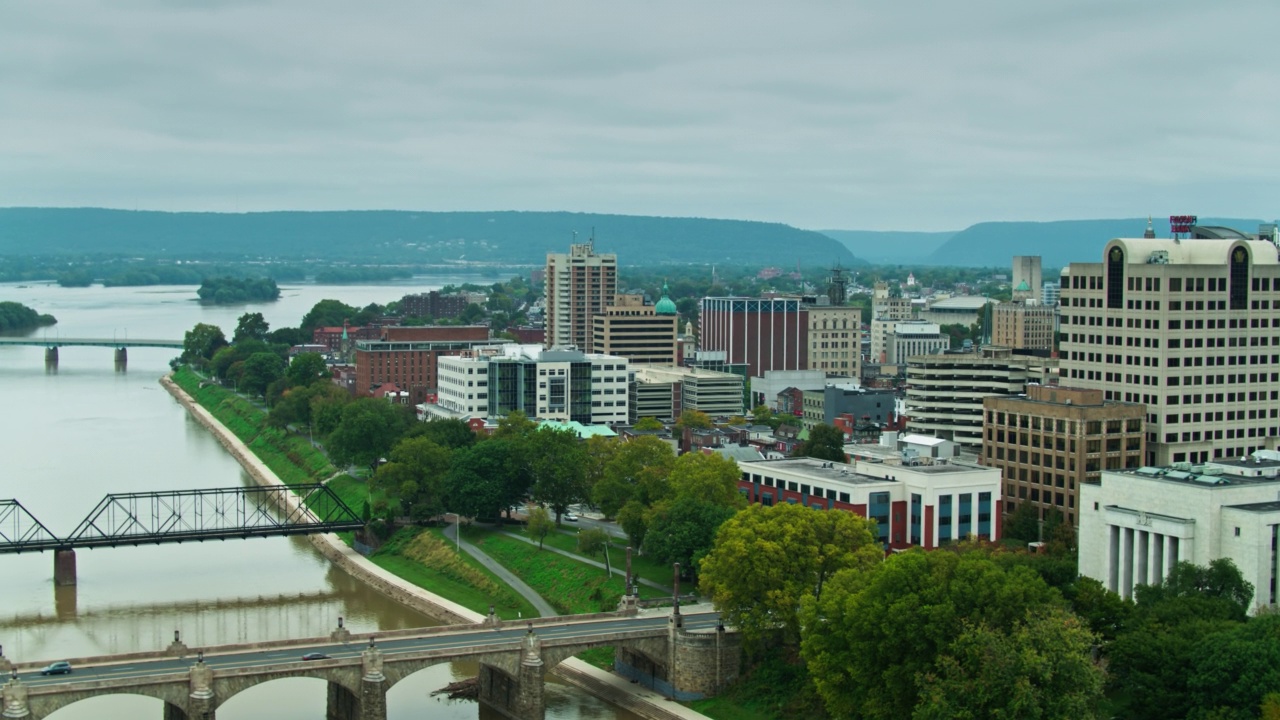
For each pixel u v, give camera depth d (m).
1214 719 184.88
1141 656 198.62
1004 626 198.50
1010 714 184.25
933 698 187.88
